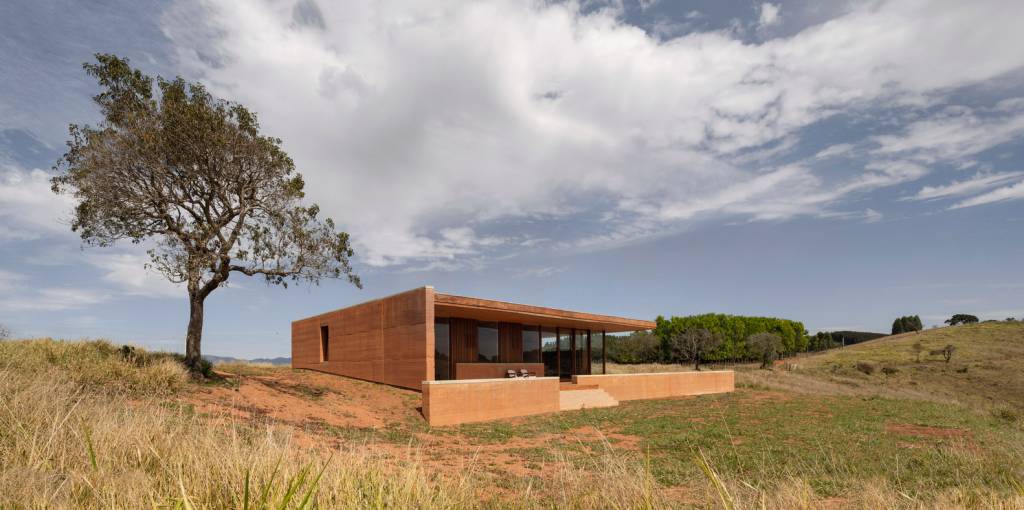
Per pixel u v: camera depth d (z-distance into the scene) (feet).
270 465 12.91
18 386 23.66
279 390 54.19
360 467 14.74
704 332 155.22
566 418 59.11
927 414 61.98
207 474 12.29
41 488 11.97
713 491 16.94
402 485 13.78
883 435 45.68
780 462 32.96
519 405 60.90
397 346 66.74
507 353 84.58
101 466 14.02
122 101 51.65
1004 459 32.07
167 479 13.17
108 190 50.62
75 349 45.96
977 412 72.08
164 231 54.13
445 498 13.88
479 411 55.47
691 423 54.34
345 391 61.41
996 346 185.78
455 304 63.93
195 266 52.29
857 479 26.61
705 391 97.04
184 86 54.60
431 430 47.47
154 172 52.11
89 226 52.24
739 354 168.66
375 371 71.36
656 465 32.04
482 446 40.60
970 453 34.91
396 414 53.01
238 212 57.11
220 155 53.88
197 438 17.15
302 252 59.93
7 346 42.01
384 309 70.44
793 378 123.75
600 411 67.26
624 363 173.27
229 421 31.53
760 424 52.75
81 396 26.25
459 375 74.54
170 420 21.25
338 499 11.55
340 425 43.37
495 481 24.95
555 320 83.15
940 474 29.45
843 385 119.55
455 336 76.02
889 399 79.71
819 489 25.12
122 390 37.70
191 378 50.31
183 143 51.96
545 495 18.83
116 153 50.75
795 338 203.41
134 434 17.46
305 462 13.78
